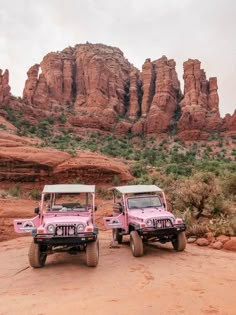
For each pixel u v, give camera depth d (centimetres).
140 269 596
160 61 12731
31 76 10719
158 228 746
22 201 1772
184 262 647
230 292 413
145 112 11638
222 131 10250
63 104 11512
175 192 1448
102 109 11269
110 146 8150
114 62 13100
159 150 8875
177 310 344
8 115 8338
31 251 641
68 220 670
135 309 351
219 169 4200
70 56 12962
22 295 449
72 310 357
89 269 611
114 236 992
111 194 2875
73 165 3756
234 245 773
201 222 1077
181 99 12256
